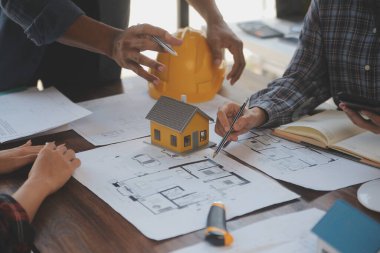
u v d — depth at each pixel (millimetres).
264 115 1115
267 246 690
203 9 1424
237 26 2309
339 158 975
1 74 1360
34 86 1441
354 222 626
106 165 951
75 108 1212
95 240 725
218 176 899
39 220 781
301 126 1060
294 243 695
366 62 1167
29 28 1149
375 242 608
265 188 854
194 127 999
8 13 1164
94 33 1149
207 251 684
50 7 1123
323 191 854
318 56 1235
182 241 712
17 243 723
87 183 883
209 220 728
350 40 1177
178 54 1278
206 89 1311
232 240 700
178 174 907
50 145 969
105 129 1145
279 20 2367
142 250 698
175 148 1001
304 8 2395
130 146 1041
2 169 927
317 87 1244
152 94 1354
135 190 854
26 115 1172
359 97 954
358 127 1073
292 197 825
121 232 741
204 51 1295
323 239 631
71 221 775
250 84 1540
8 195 771
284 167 938
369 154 954
